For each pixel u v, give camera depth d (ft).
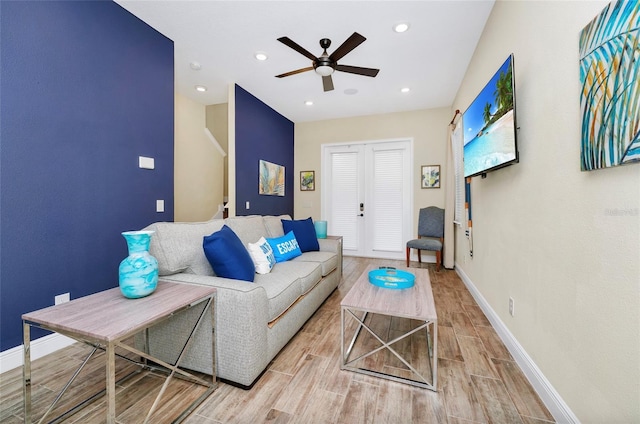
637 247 2.79
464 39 8.89
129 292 4.21
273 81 12.11
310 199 18.11
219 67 10.87
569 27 3.95
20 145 5.56
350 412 4.31
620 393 2.98
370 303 5.36
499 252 6.94
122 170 7.55
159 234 5.47
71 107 6.40
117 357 5.82
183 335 5.14
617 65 2.89
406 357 5.89
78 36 6.52
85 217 6.69
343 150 17.40
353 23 8.13
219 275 5.85
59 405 4.37
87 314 3.70
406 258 14.85
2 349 5.32
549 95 4.50
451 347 6.29
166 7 7.49
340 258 11.46
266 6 7.44
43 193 5.91
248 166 13.46
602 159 3.13
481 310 8.48
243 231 8.01
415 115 15.79
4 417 4.16
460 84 12.26
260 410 4.35
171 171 9.05
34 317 3.60
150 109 8.34
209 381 5.00
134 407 4.36
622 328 2.97
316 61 8.34
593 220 3.45
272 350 5.52
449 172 13.73
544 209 4.66
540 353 4.75
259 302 4.99
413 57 10.01
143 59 8.09
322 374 5.29
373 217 16.80
